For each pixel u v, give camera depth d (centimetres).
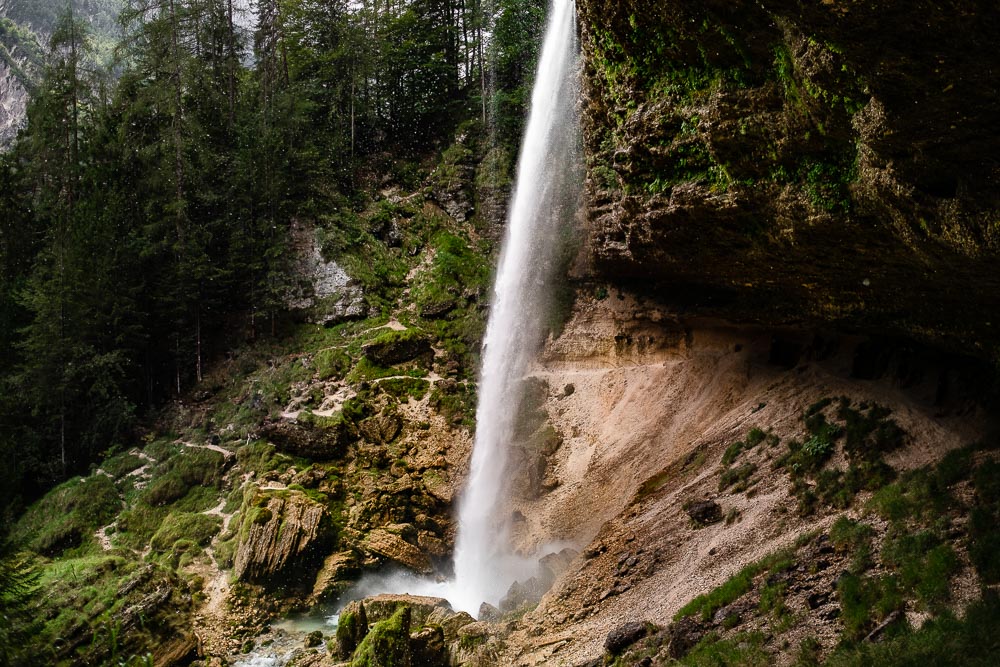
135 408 3962
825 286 1816
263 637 2664
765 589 1489
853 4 852
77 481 3588
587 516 2780
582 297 3569
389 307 4300
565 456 3111
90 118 5212
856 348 2184
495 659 1916
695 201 1725
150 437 3831
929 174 1059
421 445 3422
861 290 1722
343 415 3531
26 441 3694
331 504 3194
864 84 1012
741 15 1233
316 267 4369
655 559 1966
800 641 1297
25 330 3853
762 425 2220
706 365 2806
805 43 1103
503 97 4606
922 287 1499
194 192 4356
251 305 4334
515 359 3706
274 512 2934
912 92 929
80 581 2484
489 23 5019
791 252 1667
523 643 1942
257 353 4141
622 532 2188
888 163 1098
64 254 3962
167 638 2431
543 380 3453
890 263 1448
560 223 3791
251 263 4312
